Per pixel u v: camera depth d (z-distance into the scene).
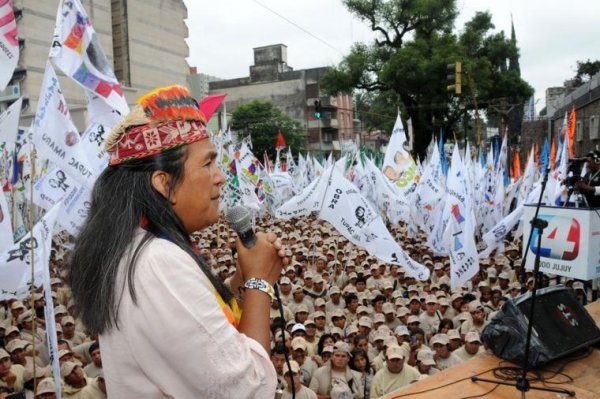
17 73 35.56
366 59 33.97
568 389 2.64
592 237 5.09
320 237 15.70
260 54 63.09
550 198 11.95
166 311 1.19
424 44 31.41
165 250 1.28
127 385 1.26
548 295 3.18
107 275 1.26
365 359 7.18
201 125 1.46
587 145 26.14
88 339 8.17
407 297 10.34
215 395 1.20
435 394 2.67
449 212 10.94
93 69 6.06
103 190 1.41
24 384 6.68
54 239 14.09
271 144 47.81
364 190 16.41
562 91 43.62
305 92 60.78
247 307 1.42
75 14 5.96
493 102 34.34
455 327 8.61
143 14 46.81
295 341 7.29
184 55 51.84
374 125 67.06
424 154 36.00
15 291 6.16
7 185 10.05
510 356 2.95
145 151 1.38
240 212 1.57
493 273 11.14
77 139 6.39
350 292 9.88
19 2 35.03
